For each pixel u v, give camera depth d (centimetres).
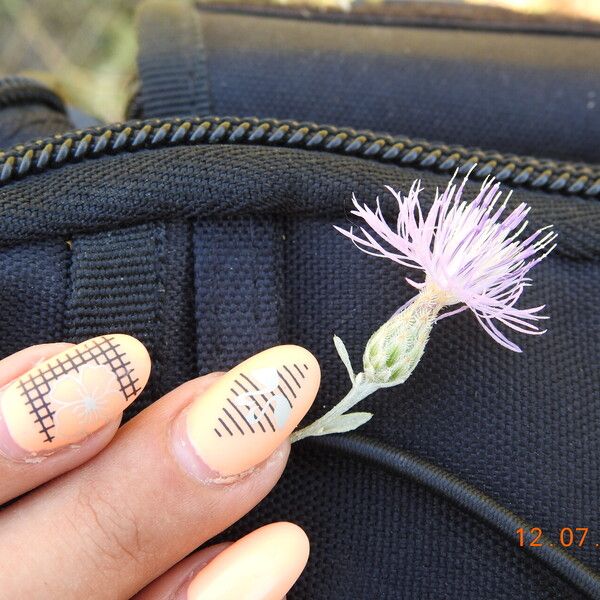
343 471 10
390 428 10
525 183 11
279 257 10
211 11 14
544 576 10
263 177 10
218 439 8
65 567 8
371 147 10
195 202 10
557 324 10
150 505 8
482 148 13
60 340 9
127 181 9
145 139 10
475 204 9
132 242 10
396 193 10
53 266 9
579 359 10
